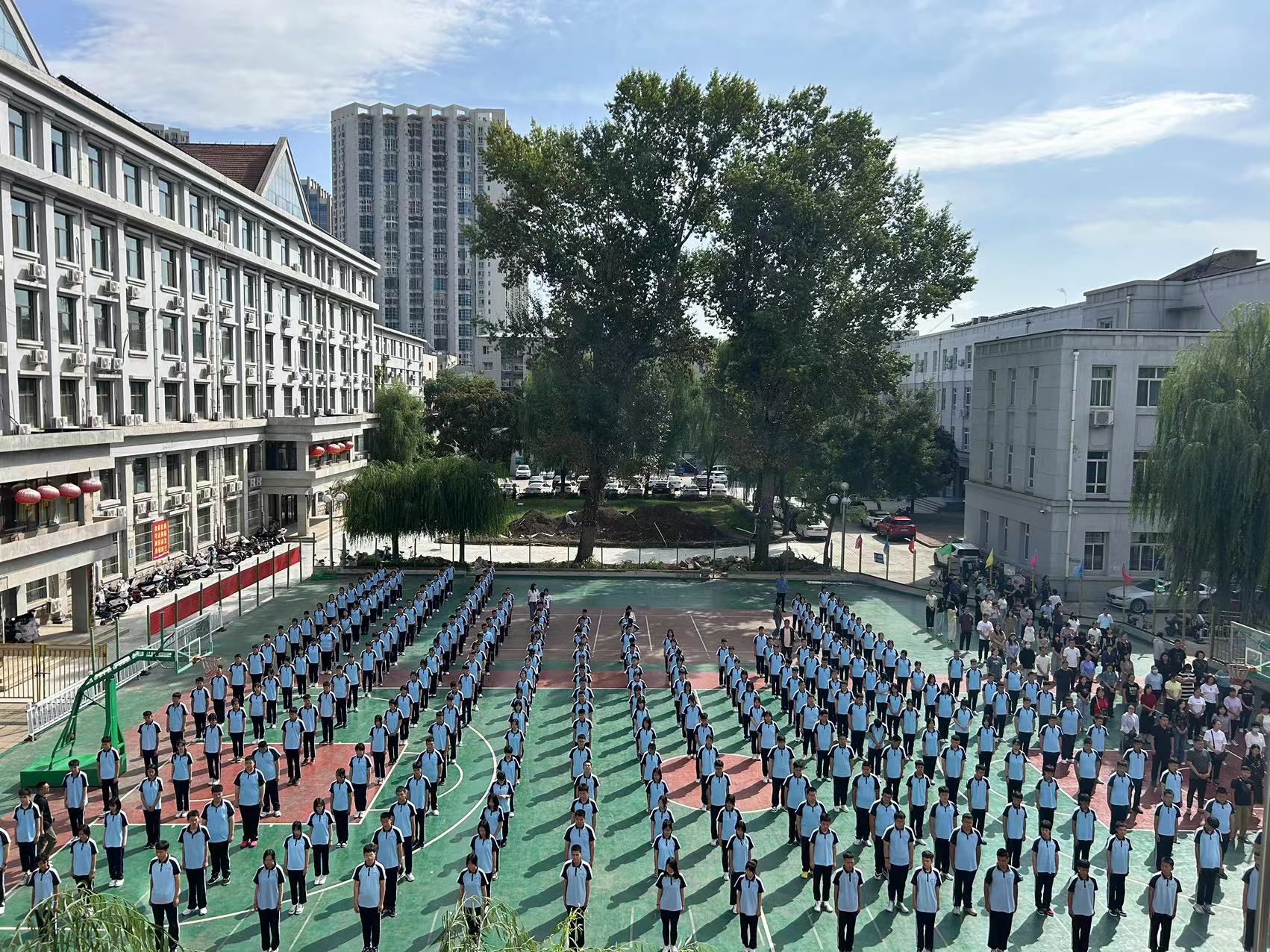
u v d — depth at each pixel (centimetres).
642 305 4894
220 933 1488
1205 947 1479
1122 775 1836
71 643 3206
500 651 3266
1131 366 4212
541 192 4778
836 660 2816
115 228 4081
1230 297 4603
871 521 6688
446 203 15025
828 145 4541
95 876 1596
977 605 3872
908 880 1695
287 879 1605
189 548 4794
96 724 2467
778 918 1554
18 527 2869
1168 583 3538
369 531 4709
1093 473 4256
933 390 7162
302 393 6481
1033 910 1598
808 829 1659
